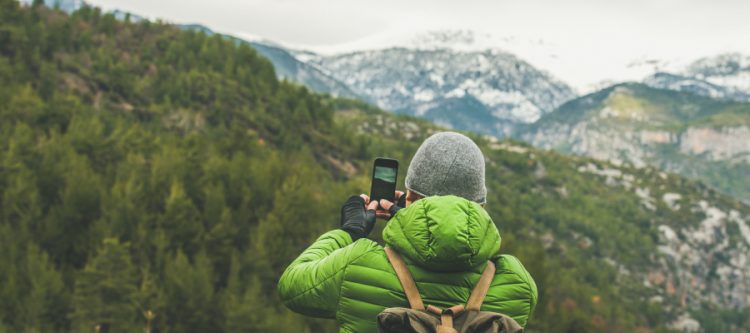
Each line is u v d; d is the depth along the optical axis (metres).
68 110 105.88
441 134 3.17
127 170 77.31
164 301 49.12
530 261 101.19
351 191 89.25
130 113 150.50
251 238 66.75
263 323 48.81
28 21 172.38
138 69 186.75
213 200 71.81
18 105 100.56
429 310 2.74
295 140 173.88
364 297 2.87
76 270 55.25
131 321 46.00
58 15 197.88
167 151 82.75
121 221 60.94
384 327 2.67
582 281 188.62
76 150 83.31
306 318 50.56
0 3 168.62
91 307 45.81
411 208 2.90
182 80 177.00
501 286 2.90
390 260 2.88
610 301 165.12
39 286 46.19
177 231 64.06
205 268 54.78
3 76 134.25
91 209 63.69
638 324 167.50
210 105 175.25
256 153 113.88
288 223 73.00
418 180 3.12
